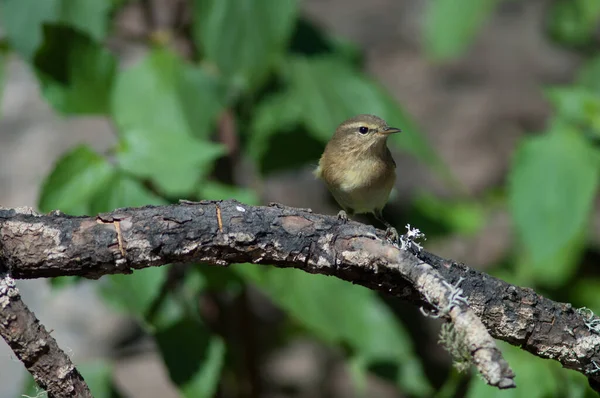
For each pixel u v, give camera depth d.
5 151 14.50
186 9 11.85
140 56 13.76
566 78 17.84
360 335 10.45
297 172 16.31
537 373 8.30
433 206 13.51
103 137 14.62
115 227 6.23
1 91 10.60
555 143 10.16
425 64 17.80
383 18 18.11
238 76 10.25
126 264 6.29
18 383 13.05
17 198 14.02
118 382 14.18
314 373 15.88
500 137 17.34
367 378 15.44
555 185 9.96
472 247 14.23
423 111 17.48
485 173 16.92
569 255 12.08
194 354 9.30
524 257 12.46
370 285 6.40
